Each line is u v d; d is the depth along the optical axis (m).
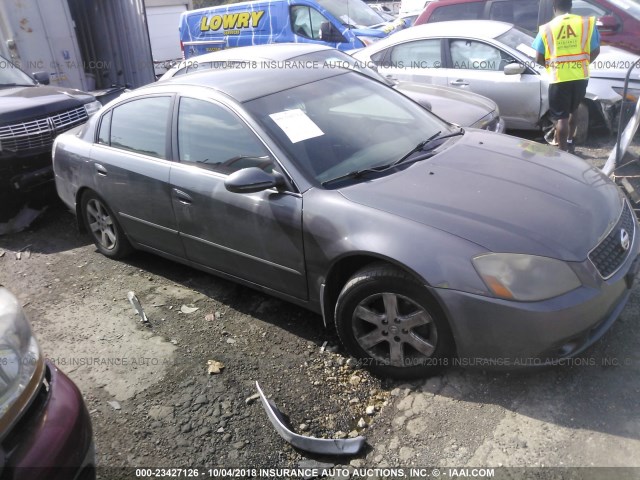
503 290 2.52
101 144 4.38
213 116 3.56
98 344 3.55
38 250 5.14
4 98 5.88
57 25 8.97
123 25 10.28
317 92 3.77
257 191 3.04
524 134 7.45
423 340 2.81
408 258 2.66
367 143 3.46
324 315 3.13
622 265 2.79
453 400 2.80
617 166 4.39
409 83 6.59
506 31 7.12
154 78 10.33
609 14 7.36
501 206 2.82
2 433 1.84
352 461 2.55
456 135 3.86
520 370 2.67
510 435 2.57
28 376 2.01
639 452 2.41
